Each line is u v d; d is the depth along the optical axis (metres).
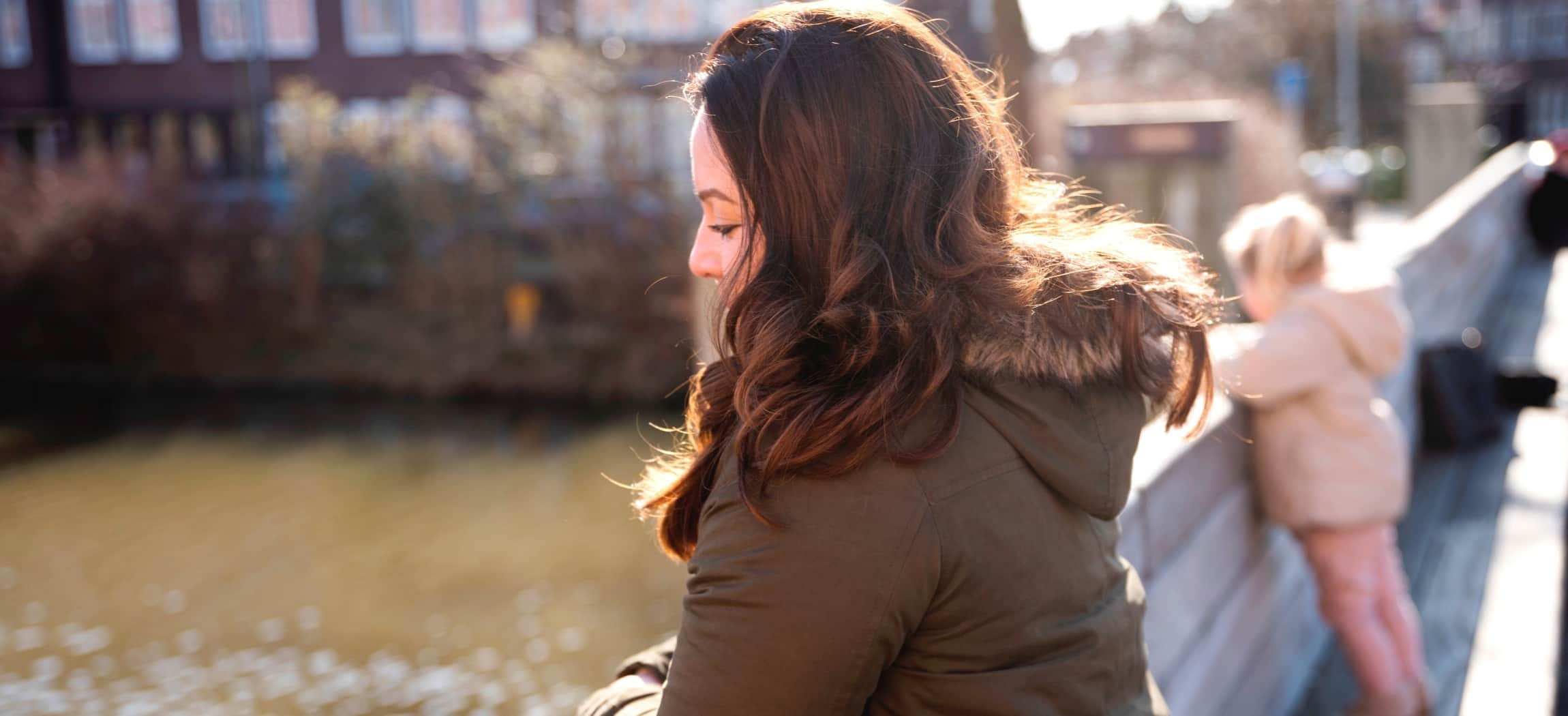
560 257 19.25
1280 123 19.80
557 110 19.78
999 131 1.16
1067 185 1.32
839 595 0.97
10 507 15.41
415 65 30.17
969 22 5.82
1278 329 2.75
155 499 15.53
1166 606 2.21
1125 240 1.19
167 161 22.66
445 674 9.95
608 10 21.58
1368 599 2.83
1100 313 1.09
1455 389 5.00
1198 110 11.97
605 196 19.14
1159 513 2.20
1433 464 4.84
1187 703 2.27
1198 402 2.16
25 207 22.02
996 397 1.06
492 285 19.98
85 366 21.98
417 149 20.89
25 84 31.48
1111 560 1.16
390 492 15.48
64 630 11.23
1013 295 1.05
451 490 15.39
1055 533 1.06
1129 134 11.54
